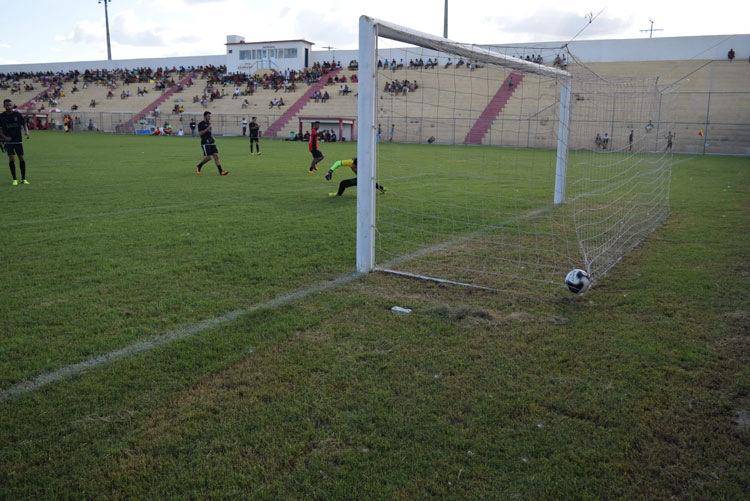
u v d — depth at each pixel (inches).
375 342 144.9
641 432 103.4
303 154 938.7
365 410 110.6
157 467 93.4
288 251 245.9
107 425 105.7
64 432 103.7
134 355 136.3
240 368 129.3
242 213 344.8
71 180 514.6
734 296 183.8
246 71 2162.9
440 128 1380.4
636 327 156.3
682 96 1295.5
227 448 98.3
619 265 227.8
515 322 160.7
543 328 155.7
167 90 2123.5
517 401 114.3
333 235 280.8
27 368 129.0
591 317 165.2
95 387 120.0
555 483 89.0
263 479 90.4
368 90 202.8
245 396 116.3
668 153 985.5
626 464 93.7
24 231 282.5
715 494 86.9
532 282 204.5
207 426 105.1
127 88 2198.6
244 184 502.6
